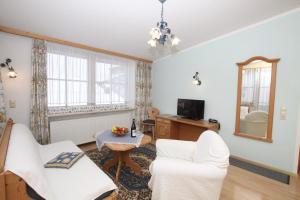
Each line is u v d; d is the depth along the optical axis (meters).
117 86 4.20
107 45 3.51
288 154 2.54
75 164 1.73
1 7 2.09
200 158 1.78
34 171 1.14
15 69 2.68
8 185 1.04
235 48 3.07
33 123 2.82
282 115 2.58
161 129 3.96
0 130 2.46
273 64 2.62
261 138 2.79
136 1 2.12
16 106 2.72
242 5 2.28
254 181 2.31
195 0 2.14
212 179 1.38
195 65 3.74
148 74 4.71
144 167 2.62
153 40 1.71
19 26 2.54
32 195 1.14
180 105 3.92
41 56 2.85
